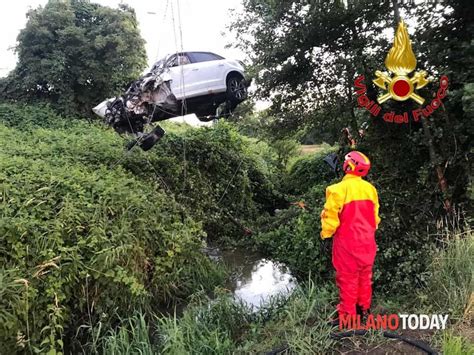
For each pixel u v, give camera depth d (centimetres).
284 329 407
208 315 467
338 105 855
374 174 577
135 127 917
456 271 421
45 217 490
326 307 431
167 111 916
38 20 1388
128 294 489
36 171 584
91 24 1487
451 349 333
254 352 388
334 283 541
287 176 1311
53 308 414
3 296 385
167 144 980
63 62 1366
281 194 1163
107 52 1438
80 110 1456
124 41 1438
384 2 652
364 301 417
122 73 1462
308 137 1045
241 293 613
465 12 538
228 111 981
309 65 803
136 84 891
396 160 578
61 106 1385
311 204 732
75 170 635
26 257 435
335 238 416
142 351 414
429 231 514
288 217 816
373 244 407
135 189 666
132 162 841
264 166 1261
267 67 765
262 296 554
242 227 889
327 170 1149
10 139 880
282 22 741
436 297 418
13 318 378
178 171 909
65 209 500
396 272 489
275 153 1446
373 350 363
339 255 408
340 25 708
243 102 909
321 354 362
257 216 1029
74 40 1402
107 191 573
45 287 425
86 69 1424
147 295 512
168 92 891
